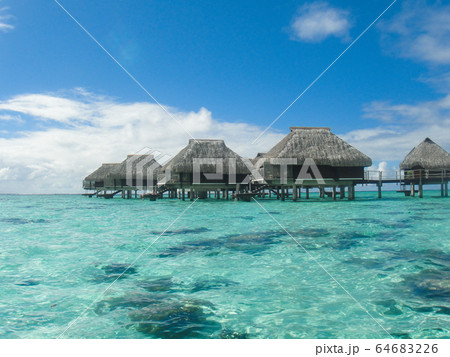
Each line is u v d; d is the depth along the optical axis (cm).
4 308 483
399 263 709
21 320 442
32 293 548
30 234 1188
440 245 898
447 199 2886
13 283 603
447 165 2897
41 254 844
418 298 505
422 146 3030
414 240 972
